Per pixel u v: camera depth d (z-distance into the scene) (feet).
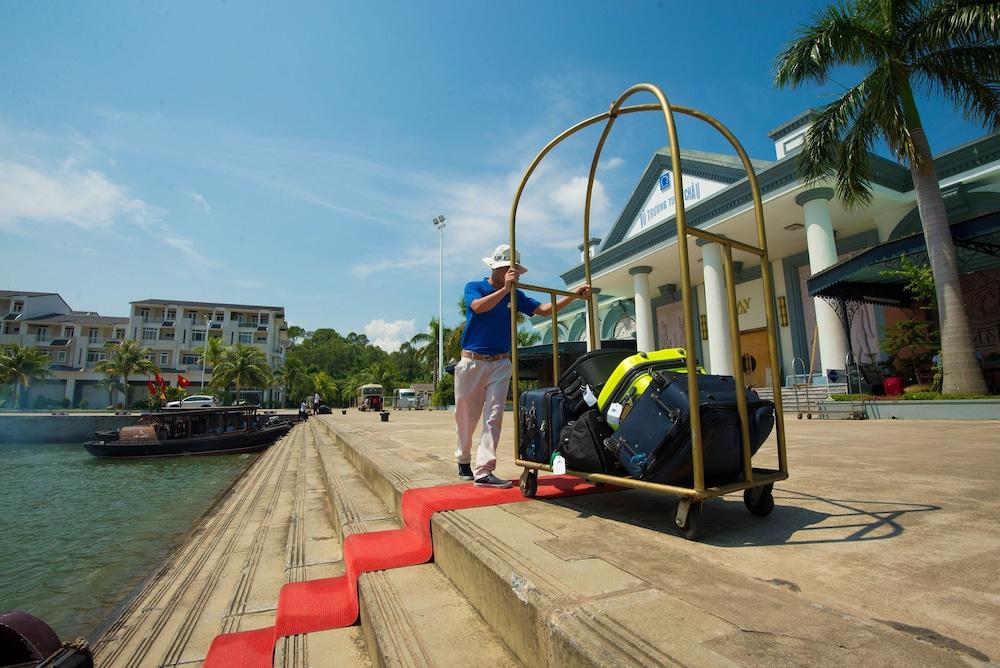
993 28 29.68
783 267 66.64
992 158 43.80
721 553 6.20
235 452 75.00
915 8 33.60
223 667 7.47
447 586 7.39
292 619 7.80
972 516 7.71
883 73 33.58
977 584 5.06
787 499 9.25
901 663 3.39
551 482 11.39
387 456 17.92
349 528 10.83
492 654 5.40
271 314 214.69
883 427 27.53
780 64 37.42
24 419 96.43
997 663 3.43
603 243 78.33
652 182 69.97
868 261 36.81
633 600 4.58
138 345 170.09
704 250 57.98
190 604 12.30
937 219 33.96
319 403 154.30
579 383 9.51
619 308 93.25
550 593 4.83
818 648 3.60
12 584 18.43
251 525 21.24
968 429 24.48
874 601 4.68
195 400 129.18
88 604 16.03
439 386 131.95
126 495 40.37
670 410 7.45
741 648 3.62
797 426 31.04
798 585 5.11
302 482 28.04
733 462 7.61
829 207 50.52
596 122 10.25
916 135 34.53
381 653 5.62
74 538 26.02
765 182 51.34
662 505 9.05
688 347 7.09
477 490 10.52
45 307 203.41
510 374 12.17
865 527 7.23
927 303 46.57
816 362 62.03
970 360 33.06
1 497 39.96
